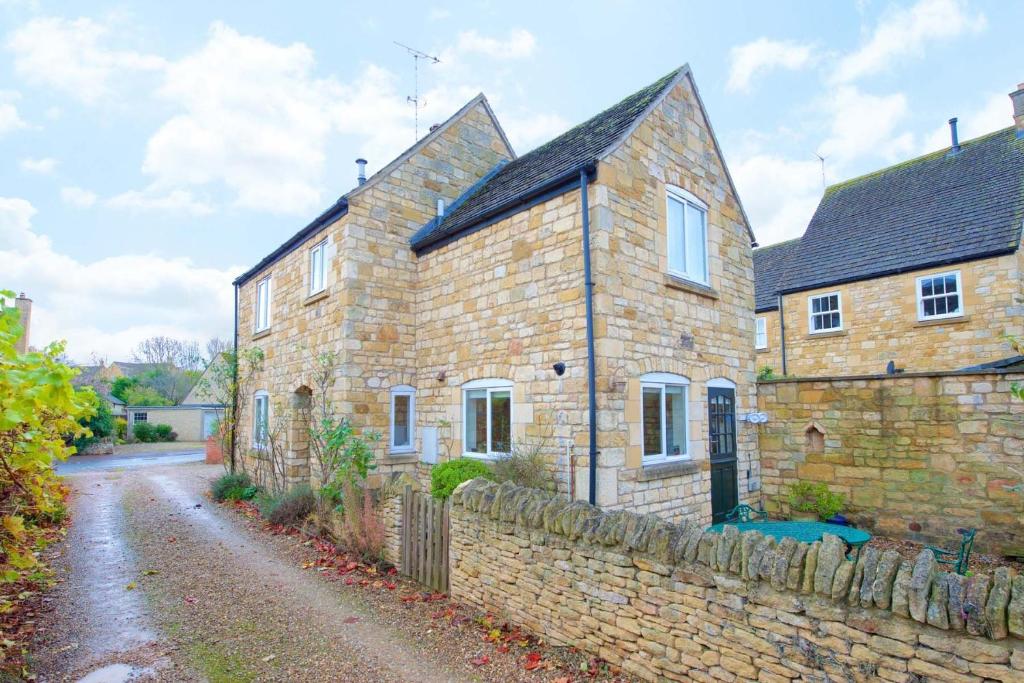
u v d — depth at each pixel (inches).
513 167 491.8
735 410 406.6
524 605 214.5
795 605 142.3
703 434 370.0
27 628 217.9
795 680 141.0
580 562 194.7
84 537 370.9
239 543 357.7
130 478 688.4
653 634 171.6
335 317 435.5
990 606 115.0
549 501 213.9
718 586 157.2
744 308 435.2
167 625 226.7
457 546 250.2
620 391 306.3
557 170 354.0
